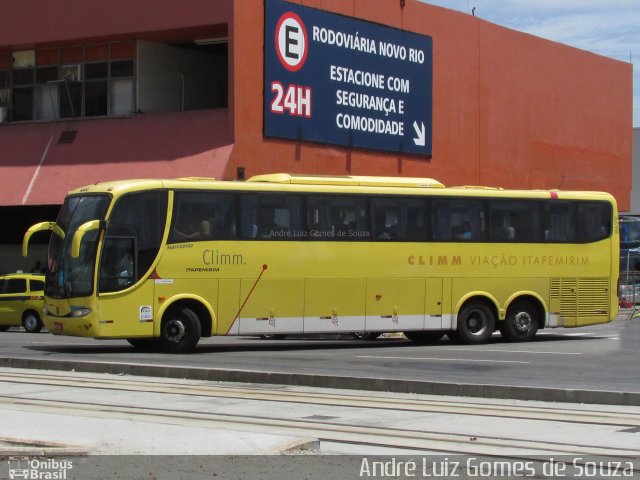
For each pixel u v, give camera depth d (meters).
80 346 25.23
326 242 24.20
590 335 29.88
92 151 36.00
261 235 23.58
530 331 26.52
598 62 52.81
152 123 35.66
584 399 14.62
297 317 23.81
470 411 13.80
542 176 48.72
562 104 50.12
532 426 12.62
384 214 24.91
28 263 38.38
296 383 16.77
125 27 35.69
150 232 22.55
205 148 34.12
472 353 22.84
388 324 24.72
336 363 20.08
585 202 27.16
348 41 38.19
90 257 22.11
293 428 12.34
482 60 44.97
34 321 33.22
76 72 37.81
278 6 35.41
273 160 35.12
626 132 55.09
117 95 37.16
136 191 22.53
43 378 17.53
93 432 11.28
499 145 45.94
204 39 36.62
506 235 26.17
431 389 15.64
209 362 20.19
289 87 35.75
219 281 23.08
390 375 17.50
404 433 12.03
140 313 22.33
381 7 39.75
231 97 33.81
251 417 13.22
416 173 41.28
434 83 42.28
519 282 26.23
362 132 38.78
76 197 23.02
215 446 10.62
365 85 38.94
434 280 25.27
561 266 26.70
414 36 41.25
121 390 15.95
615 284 27.38
